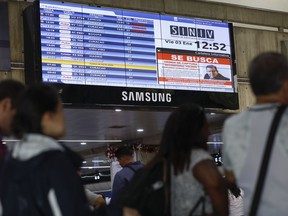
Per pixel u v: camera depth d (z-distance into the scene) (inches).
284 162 72.1
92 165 547.2
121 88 245.1
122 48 248.7
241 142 76.5
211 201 90.6
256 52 326.3
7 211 72.5
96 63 240.4
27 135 75.3
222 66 279.4
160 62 259.0
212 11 318.7
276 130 73.2
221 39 281.7
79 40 237.1
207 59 274.7
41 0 229.3
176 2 305.1
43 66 226.1
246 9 334.6
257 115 76.2
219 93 275.3
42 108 75.3
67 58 232.8
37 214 71.3
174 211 92.0
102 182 510.6
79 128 325.4
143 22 256.8
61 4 234.4
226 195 91.6
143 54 254.4
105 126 326.3
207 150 97.1
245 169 75.2
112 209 82.0
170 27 265.3
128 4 287.9
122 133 370.9
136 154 403.5
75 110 252.5
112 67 244.4
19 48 245.1
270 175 72.4
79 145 426.3
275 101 76.0
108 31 245.9
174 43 265.1
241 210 198.5
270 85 74.7
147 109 261.6
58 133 77.9
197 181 91.4
